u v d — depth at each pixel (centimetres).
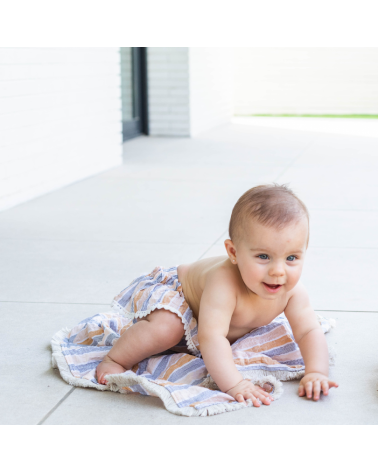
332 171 698
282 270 202
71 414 200
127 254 396
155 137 1059
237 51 1427
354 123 1226
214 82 1206
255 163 764
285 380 222
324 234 439
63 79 621
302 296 231
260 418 196
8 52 523
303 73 1416
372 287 328
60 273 358
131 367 230
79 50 652
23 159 556
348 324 276
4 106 521
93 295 319
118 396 212
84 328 258
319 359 217
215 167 741
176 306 225
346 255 388
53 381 224
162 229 459
